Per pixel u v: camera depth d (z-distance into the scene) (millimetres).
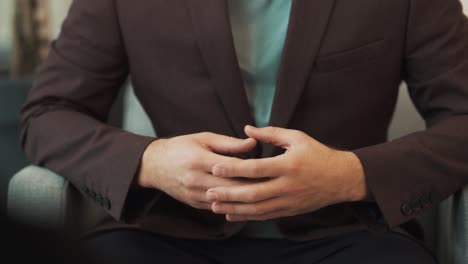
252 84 997
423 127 1256
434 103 1015
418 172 930
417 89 1029
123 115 1349
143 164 933
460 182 955
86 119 1011
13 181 982
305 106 980
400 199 921
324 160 883
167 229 980
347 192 907
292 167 859
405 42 1006
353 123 992
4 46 1892
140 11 1016
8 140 1572
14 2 1796
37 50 1822
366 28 977
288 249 990
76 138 985
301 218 981
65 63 1054
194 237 982
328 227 988
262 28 995
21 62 1803
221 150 895
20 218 485
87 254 508
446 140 957
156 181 924
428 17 991
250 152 969
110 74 1066
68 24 1071
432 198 942
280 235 1004
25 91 1570
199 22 982
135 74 1044
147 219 984
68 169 976
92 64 1049
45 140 1005
